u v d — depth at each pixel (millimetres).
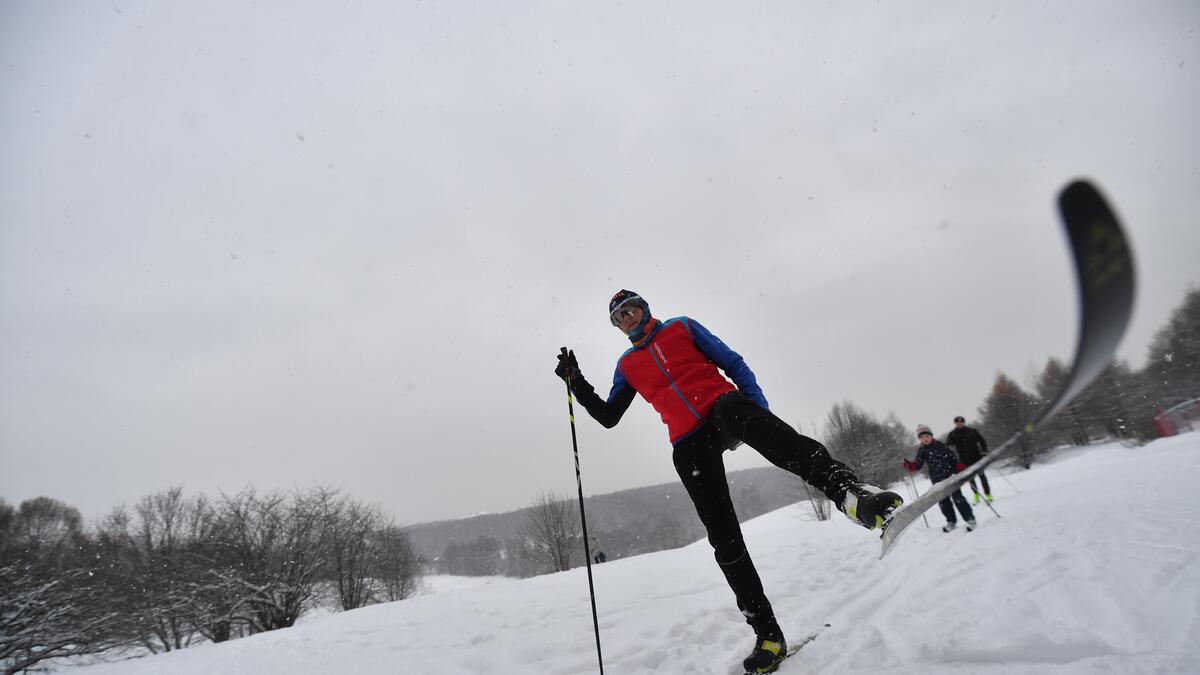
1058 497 6164
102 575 18141
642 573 5750
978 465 1181
